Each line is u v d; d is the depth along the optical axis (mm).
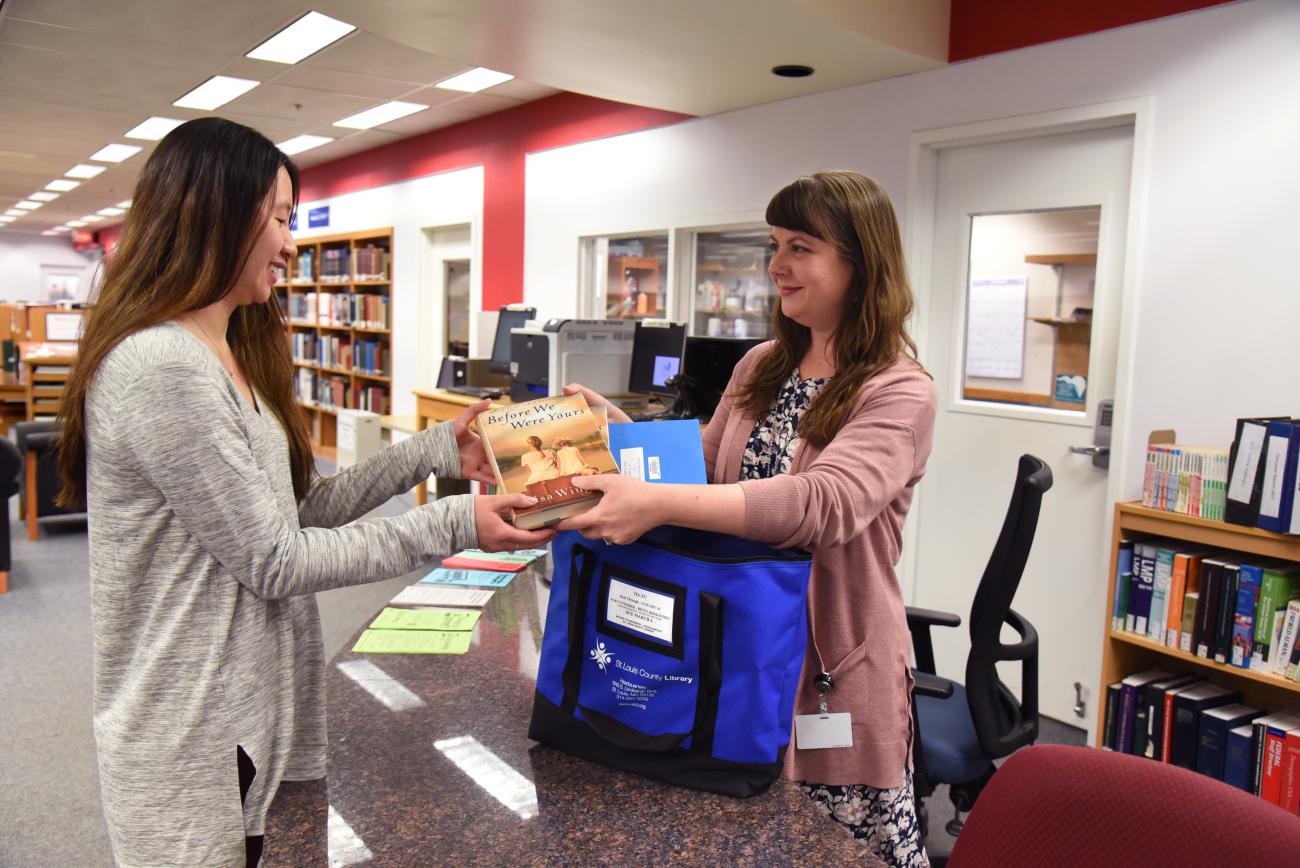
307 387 9133
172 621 970
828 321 1270
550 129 5574
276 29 4461
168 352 936
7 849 2338
